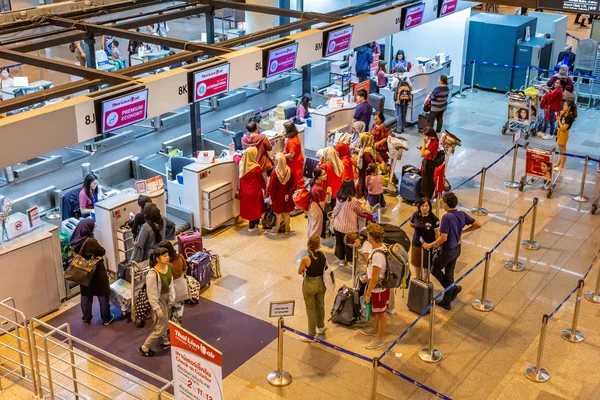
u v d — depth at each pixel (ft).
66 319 31.63
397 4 50.67
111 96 31.35
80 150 48.85
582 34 85.81
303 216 41.81
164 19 46.85
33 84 49.80
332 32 43.62
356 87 54.49
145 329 30.83
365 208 35.63
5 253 29.73
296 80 64.69
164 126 53.72
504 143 53.11
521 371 28.19
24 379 27.50
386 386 27.22
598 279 33.09
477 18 64.23
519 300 33.27
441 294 30.55
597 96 59.98
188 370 21.06
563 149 46.09
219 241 38.73
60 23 42.60
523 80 63.21
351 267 35.60
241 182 38.68
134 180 46.32
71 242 30.76
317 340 26.58
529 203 43.52
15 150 28.37
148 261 31.35
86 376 27.71
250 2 55.88
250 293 33.71
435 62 59.06
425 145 41.01
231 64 37.29
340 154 40.52
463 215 30.91
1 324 30.32
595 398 26.68
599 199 42.60
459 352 29.35
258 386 27.27
